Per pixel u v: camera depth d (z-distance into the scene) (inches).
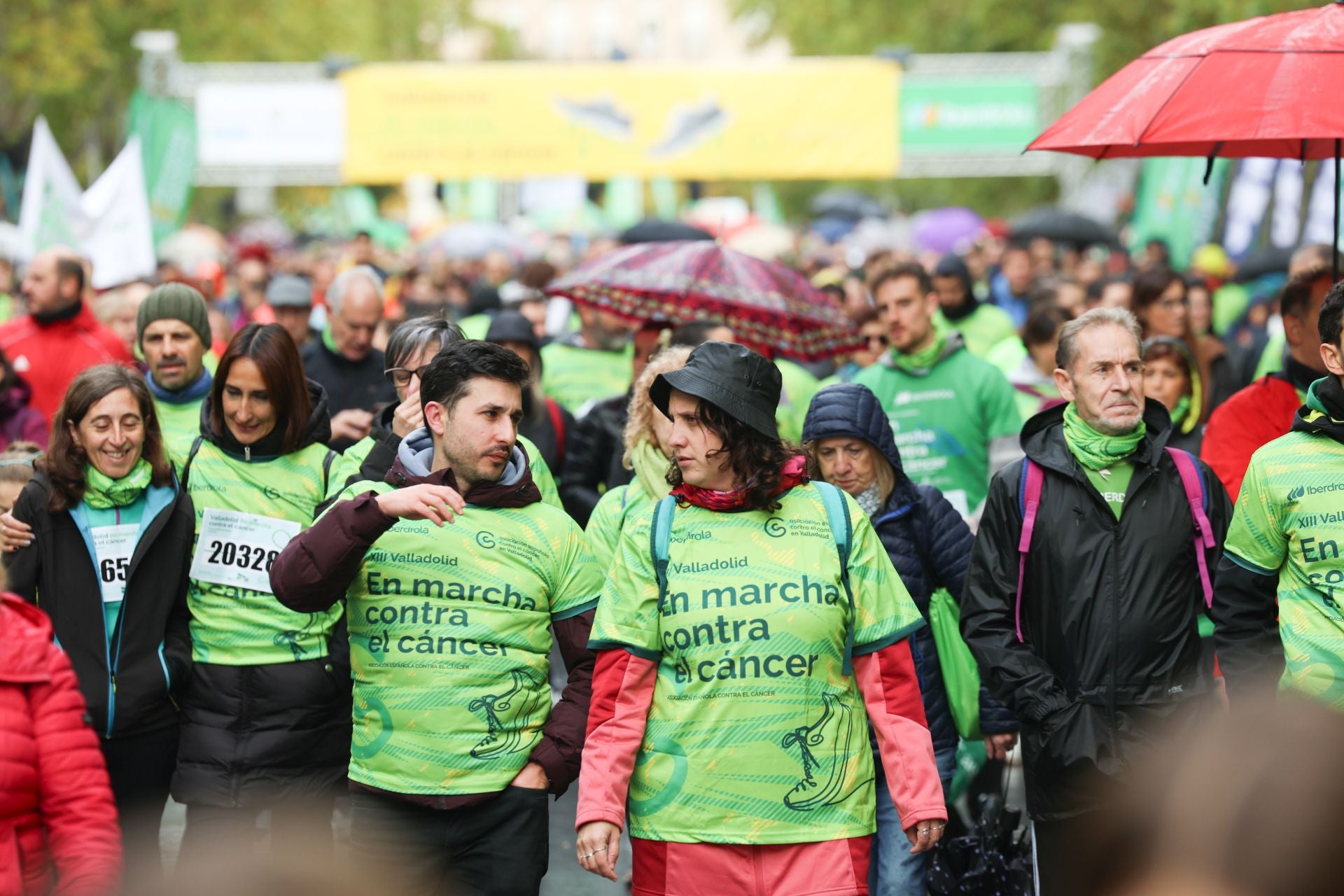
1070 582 273.1
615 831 236.1
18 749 209.2
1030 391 524.4
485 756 253.1
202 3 1764.3
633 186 2057.1
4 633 211.0
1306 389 353.4
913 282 441.7
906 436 447.8
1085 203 1523.1
